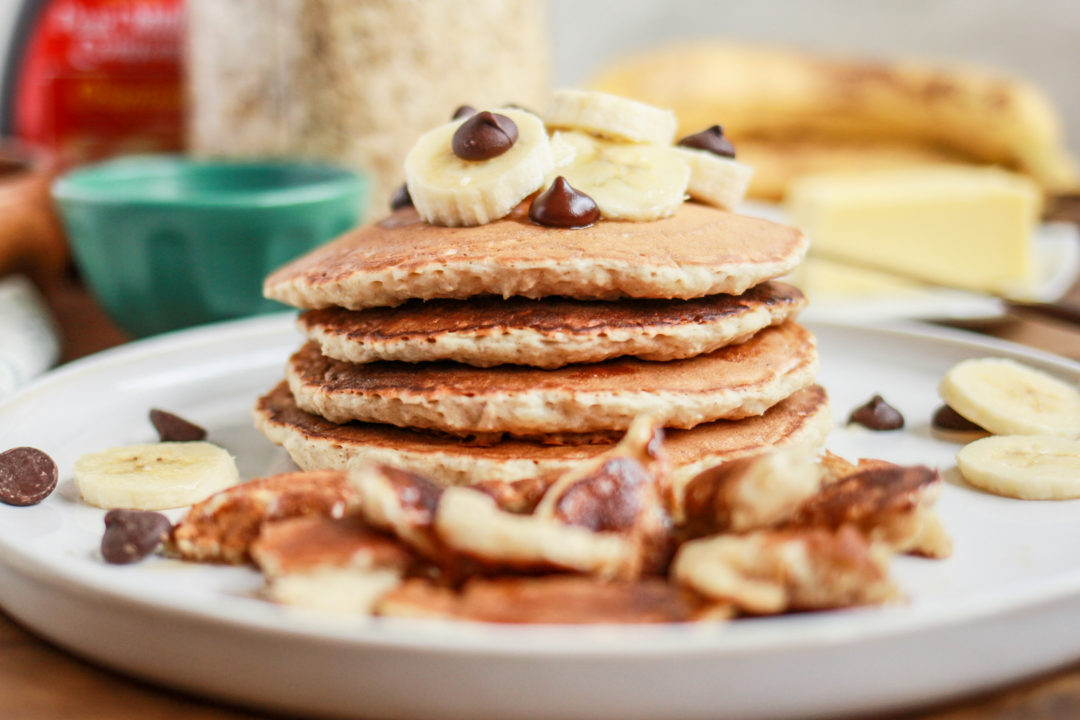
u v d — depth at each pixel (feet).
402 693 1.03
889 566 1.13
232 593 1.12
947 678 1.06
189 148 1.91
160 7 2.04
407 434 1.26
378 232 1.31
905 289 2.08
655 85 2.98
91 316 1.90
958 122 3.01
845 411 1.44
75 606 1.09
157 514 1.18
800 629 1.03
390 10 1.75
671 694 1.02
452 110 1.80
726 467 1.14
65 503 1.25
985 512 1.23
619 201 1.27
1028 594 1.06
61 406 1.41
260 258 1.65
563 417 1.21
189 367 1.51
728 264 1.22
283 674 1.04
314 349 1.36
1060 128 3.71
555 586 1.07
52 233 1.79
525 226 1.25
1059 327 1.80
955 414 1.39
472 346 1.22
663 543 1.11
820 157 3.05
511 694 1.03
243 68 1.80
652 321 1.22
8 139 2.08
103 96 2.06
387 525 1.10
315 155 1.81
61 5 2.02
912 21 3.71
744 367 1.26
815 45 3.73
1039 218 2.65
